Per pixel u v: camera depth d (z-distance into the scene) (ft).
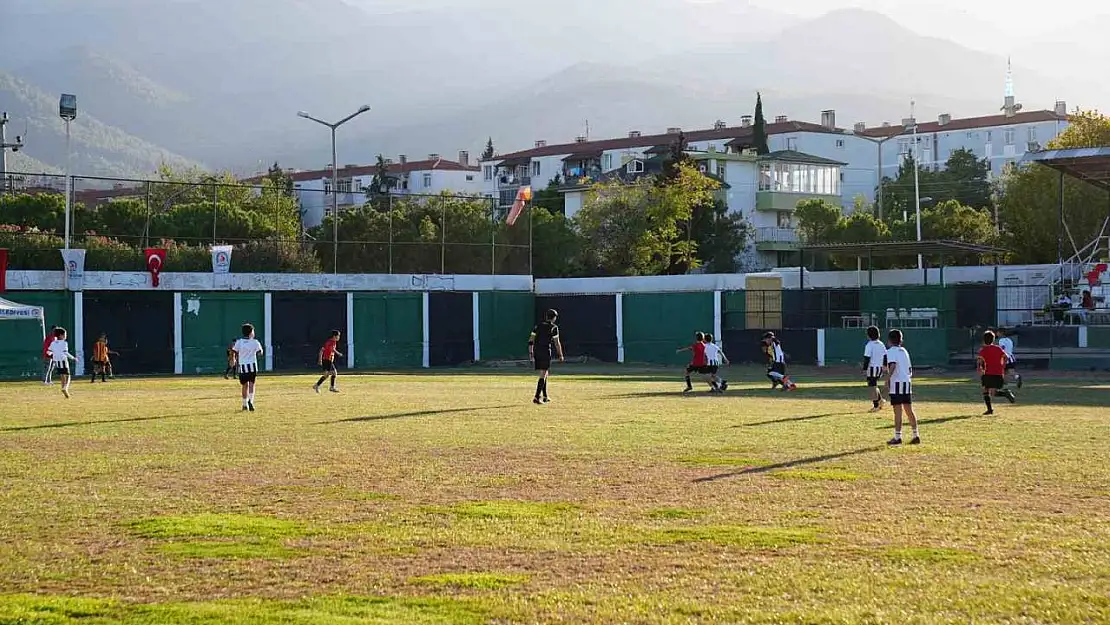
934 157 424.87
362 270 180.04
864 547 34.12
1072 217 206.80
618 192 260.21
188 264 166.09
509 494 43.62
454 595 29.45
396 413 78.79
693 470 49.37
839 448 56.80
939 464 50.83
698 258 269.03
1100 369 143.84
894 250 169.78
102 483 46.62
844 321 168.86
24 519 39.27
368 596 29.43
